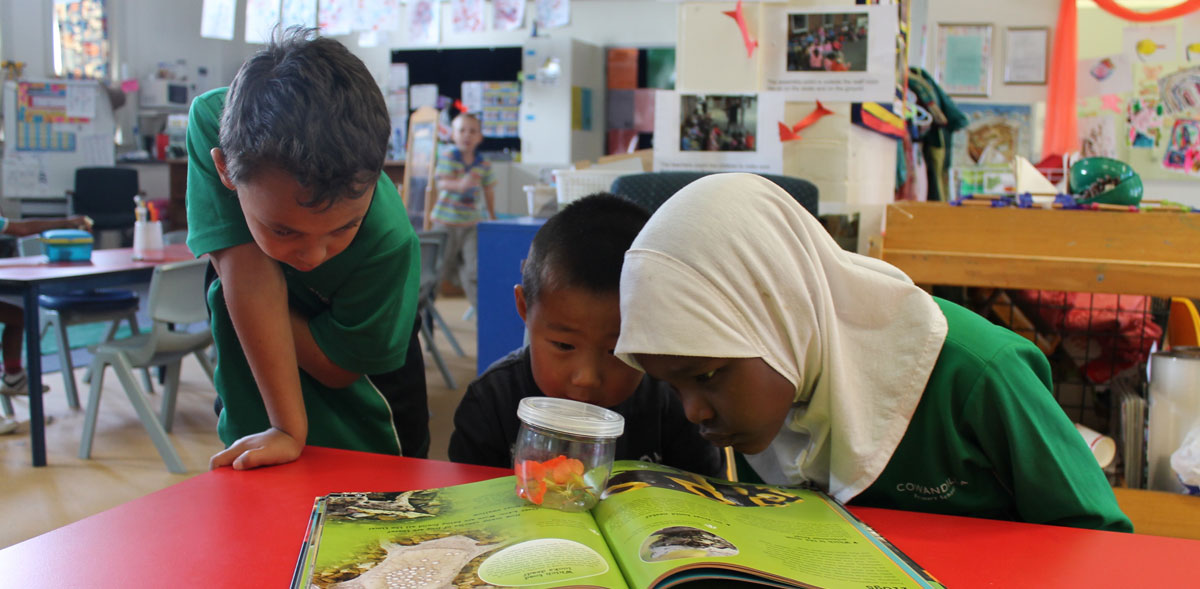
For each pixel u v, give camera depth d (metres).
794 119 2.33
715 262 0.75
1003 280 1.62
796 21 2.28
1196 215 1.56
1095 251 1.61
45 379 4.16
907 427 0.88
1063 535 0.73
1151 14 4.36
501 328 2.85
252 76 0.86
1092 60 5.03
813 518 0.74
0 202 6.94
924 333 0.86
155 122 8.52
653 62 7.96
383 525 0.68
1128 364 1.85
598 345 0.94
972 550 0.70
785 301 0.79
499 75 8.08
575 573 0.59
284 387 0.99
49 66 7.79
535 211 3.16
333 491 0.81
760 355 0.77
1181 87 4.91
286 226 0.86
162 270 2.91
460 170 5.97
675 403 1.18
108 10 8.12
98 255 3.58
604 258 0.92
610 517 0.70
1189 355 1.60
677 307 0.74
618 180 1.81
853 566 0.62
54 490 2.67
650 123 8.04
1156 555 0.69
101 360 2.92
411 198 6.37
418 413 1.47
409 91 8.34
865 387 0.86
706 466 1.19
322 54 0.87
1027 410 0.84
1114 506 0.84
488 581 0.57
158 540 0.67
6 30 7.46
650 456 1.17
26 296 2.82
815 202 1.71
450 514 0.71
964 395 0.85
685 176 1.79
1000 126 4.98
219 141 0.94
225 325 1.16
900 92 2.34
